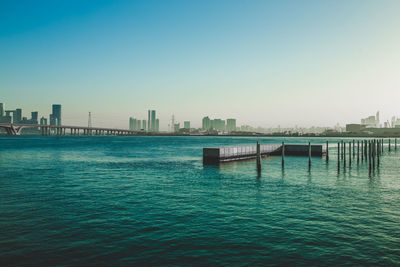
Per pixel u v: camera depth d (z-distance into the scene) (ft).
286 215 63.36
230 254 43.14
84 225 55.77
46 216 61.77
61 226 55.11
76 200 77.20
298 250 44.68
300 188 95.55
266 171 138.62
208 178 117.08
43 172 133.90
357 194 86.22
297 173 131.85
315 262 40.75
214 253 43.39
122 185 100.53
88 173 131.54
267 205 72.13
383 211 67.05
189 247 45.47
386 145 439.22
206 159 170.50
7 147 345.72
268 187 97.19
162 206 70.90
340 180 112.68
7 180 110.63
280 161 185.78
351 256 42.73
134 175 125.59
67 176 121.90
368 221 59.36
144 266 39.24
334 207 70.44
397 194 86.43
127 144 479.82
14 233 51.13
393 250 44.93
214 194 85.46
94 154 248.93
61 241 47.55
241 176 122.62
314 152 225.56
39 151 279.49
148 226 55.42
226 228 54.44
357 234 51.70
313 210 67.56
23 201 75.77
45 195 83.35
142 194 85.25
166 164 171.53
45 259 41.04
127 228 54.19
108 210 67.00
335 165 165.48
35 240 47.93
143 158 213.87
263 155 213.05
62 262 40.19
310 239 49.16
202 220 59.41
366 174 129.90
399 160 199.93
